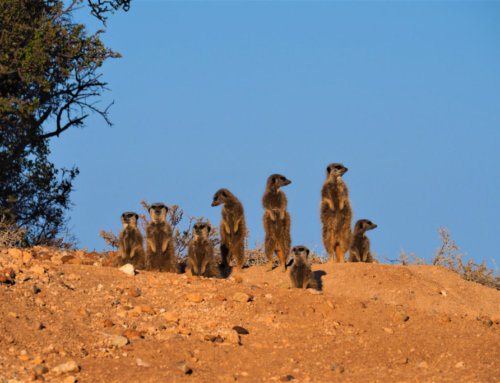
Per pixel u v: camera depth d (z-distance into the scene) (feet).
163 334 91.71
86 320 92.53
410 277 133.69
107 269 115.96
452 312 121.39
